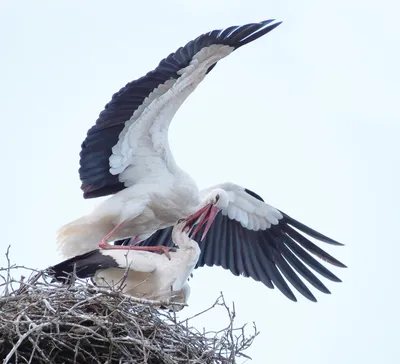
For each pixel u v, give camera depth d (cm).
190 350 1300
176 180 1573
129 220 1560
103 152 1558
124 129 1547
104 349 1262
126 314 1279
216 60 1509
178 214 1587
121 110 1529
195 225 1695
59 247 1548
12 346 1230
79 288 1295
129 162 1570
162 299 1387
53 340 1231
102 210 1552
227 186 1717
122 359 1252
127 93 1516
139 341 1244
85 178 1573
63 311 1262
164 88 1513
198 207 1583
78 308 1276
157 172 1573
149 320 1300
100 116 1529
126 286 1412
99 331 1259
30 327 1212
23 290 1291
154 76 1504
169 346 1289
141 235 1605
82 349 1245
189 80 1512
